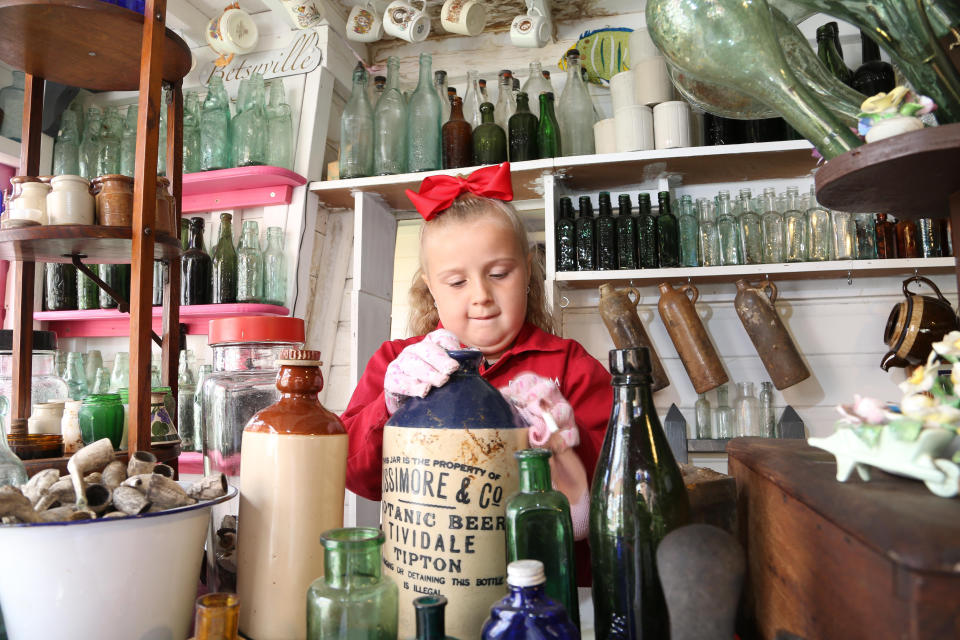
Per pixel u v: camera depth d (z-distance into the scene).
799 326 1.84
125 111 2.26
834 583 0.35
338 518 0.55
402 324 2.04
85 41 0.97
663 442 0.47
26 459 0.80
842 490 0.37
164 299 1.06
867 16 0.56
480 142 1.84
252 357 0.80
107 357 2.17
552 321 1.41
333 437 0.54
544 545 0.44
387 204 2.06
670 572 0.35
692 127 1.79
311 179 1.99
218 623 0.42
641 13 2.01
